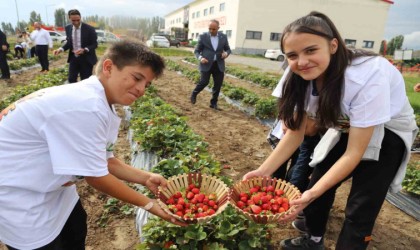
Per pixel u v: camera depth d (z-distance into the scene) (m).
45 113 1.81
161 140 5.06
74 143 1.82
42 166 1.93
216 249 2.65
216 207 2.52
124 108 8.40
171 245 2.82
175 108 8.98
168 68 20.19
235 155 5.96
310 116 2.78
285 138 2.96
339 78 2.23
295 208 2.34
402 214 4.33
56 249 2.17
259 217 2.25
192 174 2.83
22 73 14.88
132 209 4.07
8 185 1.89
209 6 49.81
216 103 9.37
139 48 1.94
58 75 11.81
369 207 2.46
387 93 2.20
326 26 2.12
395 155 2.46
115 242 3.55
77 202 2.59
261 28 40.62
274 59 33.03
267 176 2.86
